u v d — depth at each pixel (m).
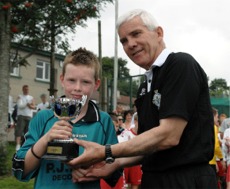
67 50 10.79
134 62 2.72
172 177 2.51
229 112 18.12
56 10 9.42
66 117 2.49
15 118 13.54
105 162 2.50
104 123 2.68
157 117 2.55
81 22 10.37
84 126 2.61
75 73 2.54
